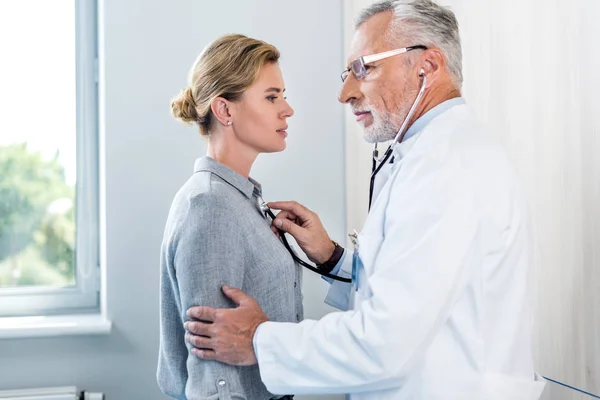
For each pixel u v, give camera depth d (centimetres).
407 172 127
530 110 169
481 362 121
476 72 188
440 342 122
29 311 218
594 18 149
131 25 207
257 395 137
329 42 220
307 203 219
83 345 205
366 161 219
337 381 120
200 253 128
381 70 137
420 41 136
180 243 130
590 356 152
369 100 139
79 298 221
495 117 181
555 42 160
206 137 147
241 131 141
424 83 136
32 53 219
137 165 208
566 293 159
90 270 222
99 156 220
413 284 116
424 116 137
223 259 129
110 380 206
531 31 167
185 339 130
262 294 135
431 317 115
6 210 220
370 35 139
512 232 124
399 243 120
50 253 222
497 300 123
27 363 203
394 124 140
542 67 164
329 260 163
